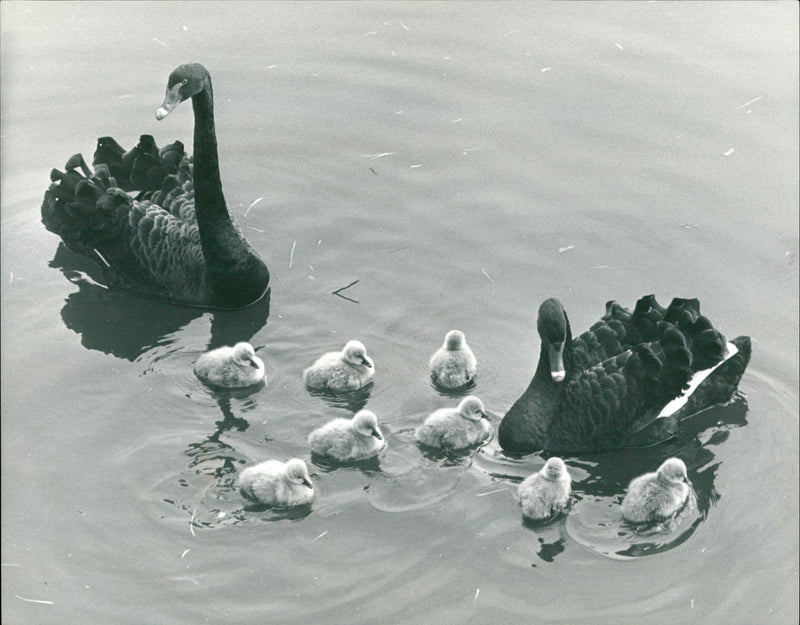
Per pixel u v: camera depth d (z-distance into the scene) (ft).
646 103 50.93
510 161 48.08
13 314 40.78
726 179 46.47
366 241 44.42
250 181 47.75
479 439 34.88
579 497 33.09
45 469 33.37
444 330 39.86
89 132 50.44
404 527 31.48
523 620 28.66
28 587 29.30
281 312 41.04
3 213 45.88
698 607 29.22
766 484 33.58
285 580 29.63
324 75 53.78
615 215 45.03
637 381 34.94
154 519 31.50
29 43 55.57
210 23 57.62
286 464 32.01
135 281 42.34
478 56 54.85
